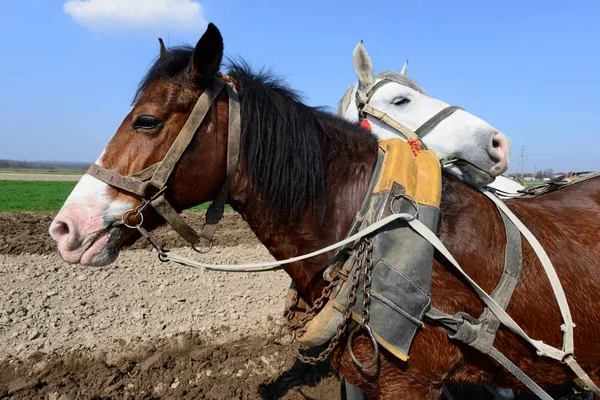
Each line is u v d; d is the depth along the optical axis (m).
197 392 3.90
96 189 1.91
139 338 4.97
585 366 2.16
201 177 1.97
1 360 4.37
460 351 1.94
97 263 1.91
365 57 3.92
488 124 3.27
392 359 1.89
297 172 2.01
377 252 1.80
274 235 2.11
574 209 2.30
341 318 1.84
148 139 1.91
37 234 10.19
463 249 1.94
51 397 3.78
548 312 1.96
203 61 1.89
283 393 3.94
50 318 5.41
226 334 5.21
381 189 1.87
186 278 7.34
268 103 2.05
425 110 3.59
